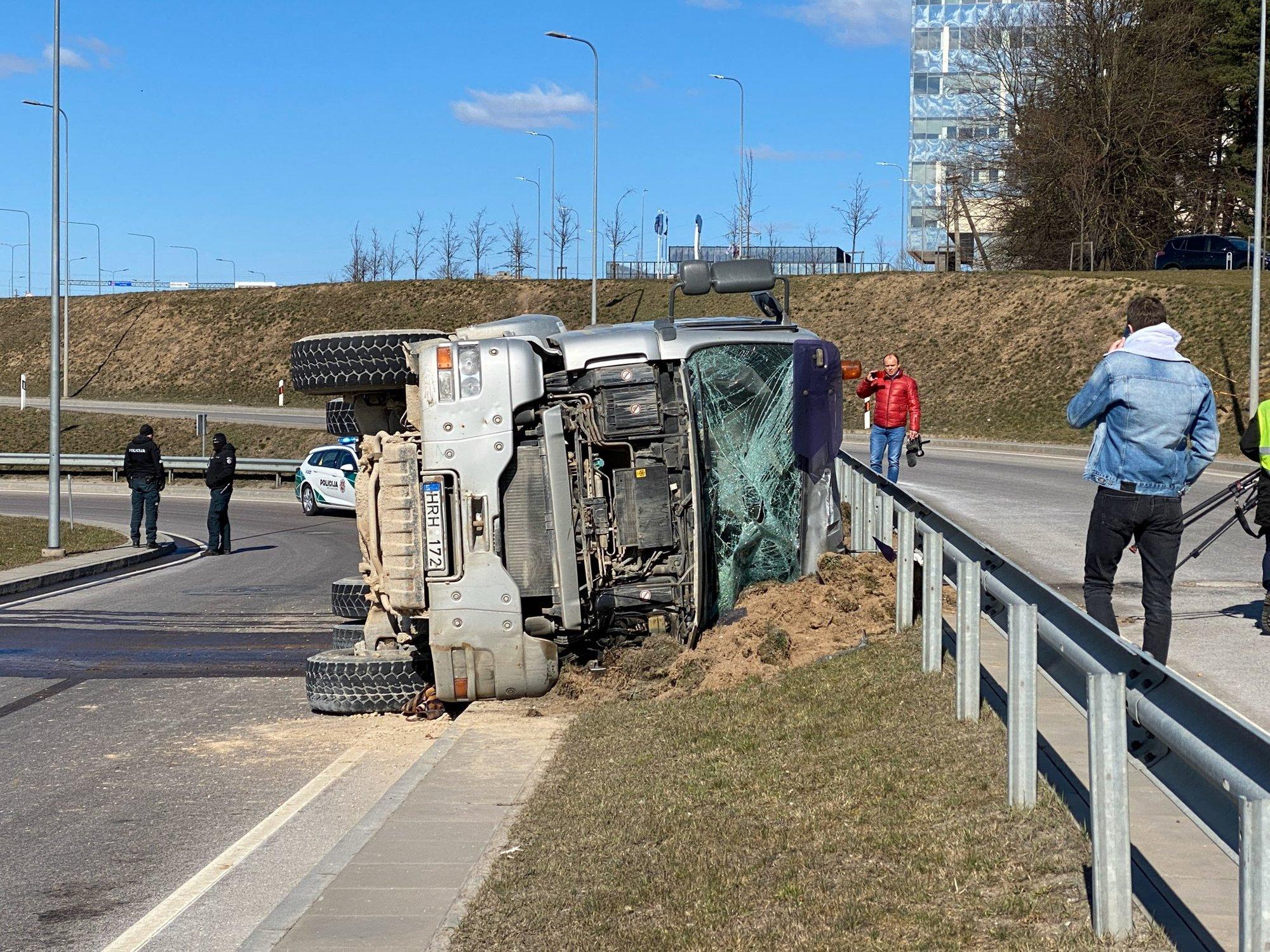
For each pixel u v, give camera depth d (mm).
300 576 18734
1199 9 50594
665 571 8977
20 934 5445
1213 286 39312
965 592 6535
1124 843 3910
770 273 9750
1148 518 6941
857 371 10766
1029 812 5074
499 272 80250
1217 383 34250
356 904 5035
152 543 22406
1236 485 9406
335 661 9570
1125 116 49812
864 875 4762
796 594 9469
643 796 6230
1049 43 51844
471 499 8539
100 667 11883
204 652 12609
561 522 8602
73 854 6555
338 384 9375
